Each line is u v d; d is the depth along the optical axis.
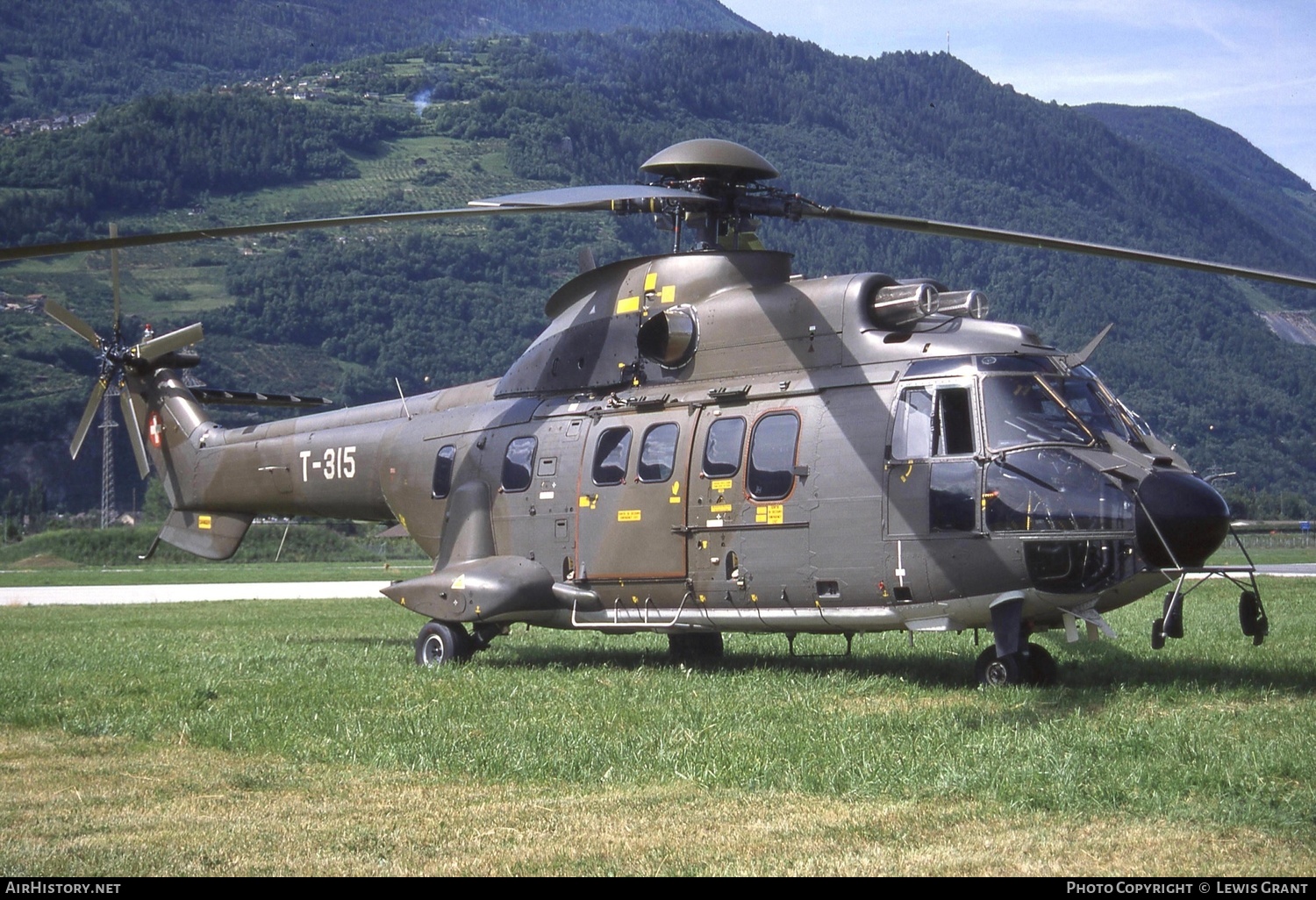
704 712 27.86
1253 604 29.06
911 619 31.80
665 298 37.72
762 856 17.36
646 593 36.38
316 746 25.36
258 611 71.25
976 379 31.11
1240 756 21.75
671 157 36.41
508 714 28.59
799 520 32.97
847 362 33.50
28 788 22.31
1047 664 31.73
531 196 35.00
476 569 39.47
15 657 42.66
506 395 42.44
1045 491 29.59
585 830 18.86
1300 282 27.69
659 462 36.12
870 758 22.47
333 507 48.78
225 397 53.16
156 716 29.25
